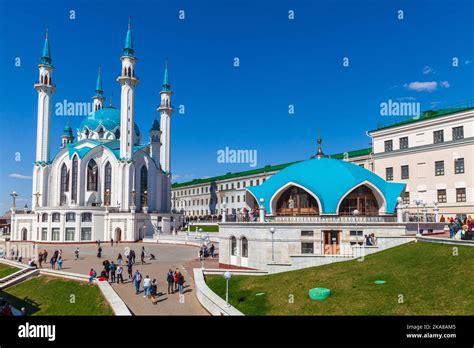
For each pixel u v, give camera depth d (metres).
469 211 49.66
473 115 50.38
